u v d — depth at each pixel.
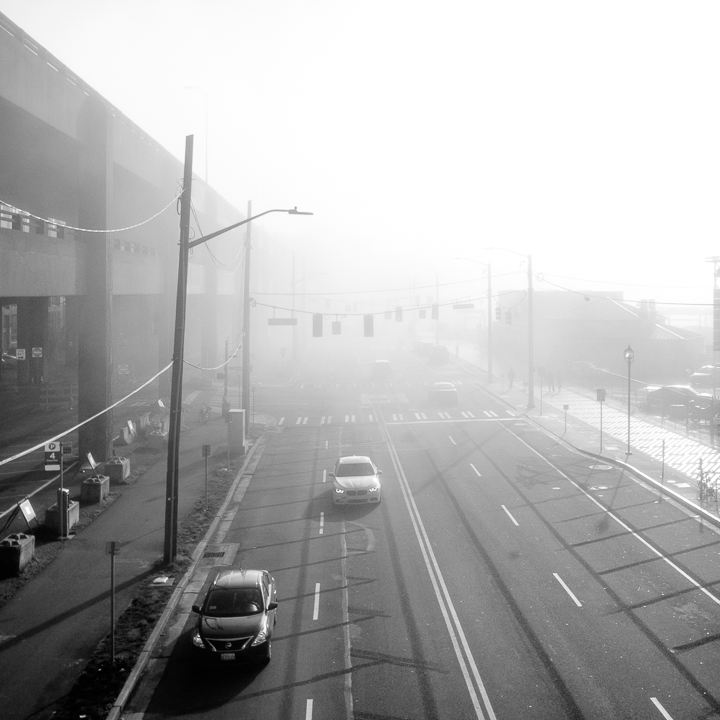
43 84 30.77
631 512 28.98
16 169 41.75
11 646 18.05
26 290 29.83
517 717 14.65
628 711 14.80
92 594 21.23
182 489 33.31
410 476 35.69
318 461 39.53
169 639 18.55
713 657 17.03
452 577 22.33
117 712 15.05
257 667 16.89
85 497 30.72
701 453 39.75
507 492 32.38
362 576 22.55
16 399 59.12
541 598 20.64
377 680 16.22
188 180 24.14
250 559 24.34
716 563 23.14
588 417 52.94
